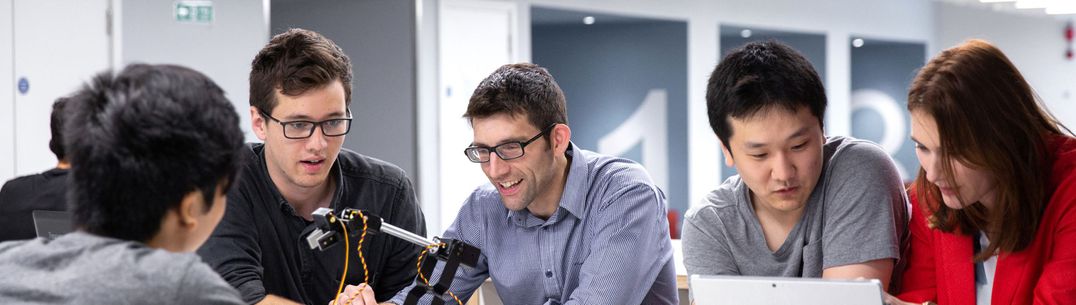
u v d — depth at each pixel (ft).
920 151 6.09
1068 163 6.04
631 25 33.65
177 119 4.12
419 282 6.19
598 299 6.66
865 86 44.34
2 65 17.15
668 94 33.12
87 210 4.17
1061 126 6.27
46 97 17.65
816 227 6.73
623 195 6.86
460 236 7.40
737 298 5.54
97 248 4.09
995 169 5.86
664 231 7.08
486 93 6.48
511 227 7.24
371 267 7.56
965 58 5.91
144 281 3.95
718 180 33.94
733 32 36.76
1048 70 41.50
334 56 6.79
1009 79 5.96
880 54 43.80
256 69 6.76
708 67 33.12
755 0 34.24
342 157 7.57
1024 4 17.20
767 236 6.91
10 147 17.28
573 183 6.94
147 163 4.09
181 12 19.11
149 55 18.76
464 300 7.48
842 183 6.60
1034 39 41.57
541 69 6.71
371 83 24.16
